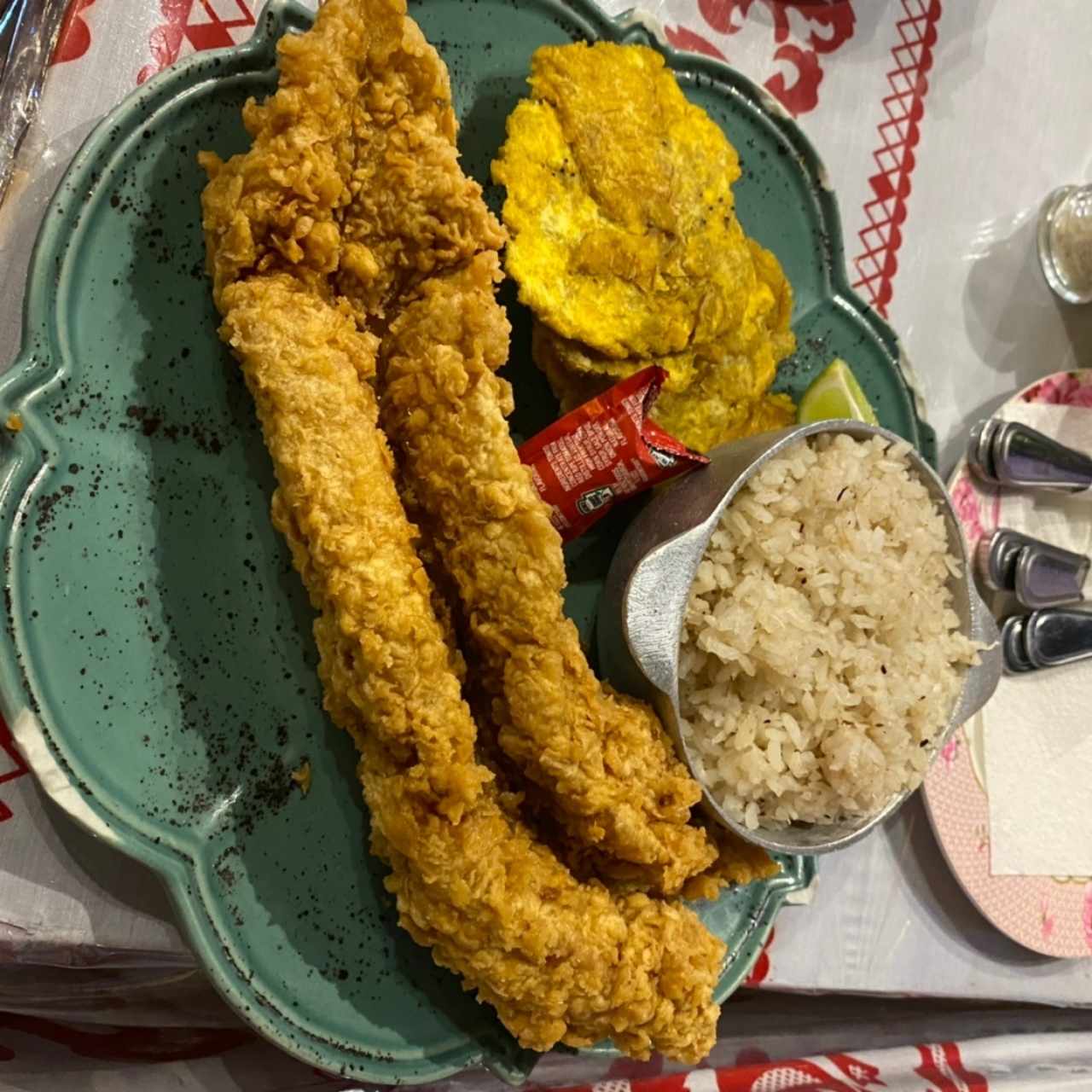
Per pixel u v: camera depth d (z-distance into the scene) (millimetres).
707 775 281
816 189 331
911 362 360
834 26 351
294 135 240
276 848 265
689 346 287
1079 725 369
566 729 248
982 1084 355
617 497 280
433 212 251
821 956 340
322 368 241
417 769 240
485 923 243
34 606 245
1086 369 377
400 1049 272
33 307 244
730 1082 343
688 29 332
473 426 249
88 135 261
